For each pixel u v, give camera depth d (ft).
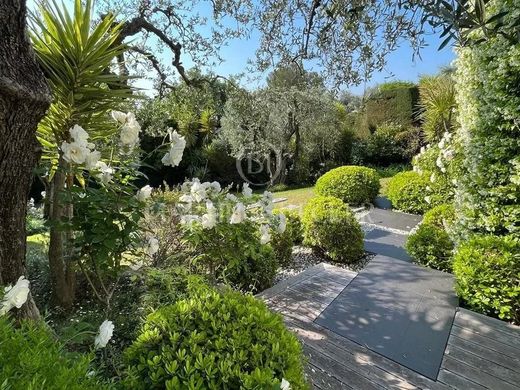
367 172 23.47
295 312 8.18
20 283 2.89
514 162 7.73
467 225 9.09
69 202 5.33
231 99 16.11
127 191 5.87
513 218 8.03
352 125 41.81
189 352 3.51
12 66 3.69
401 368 6.01
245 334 3.76
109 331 3.21
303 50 6.52
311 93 27.14
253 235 8.14
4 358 2.14
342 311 8.20
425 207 19.79
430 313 7.97
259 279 9.96
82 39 5.72
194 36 11.84
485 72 8.00
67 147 4.90
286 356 3.67
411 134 36.37
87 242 5.41
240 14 8.20
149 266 7.35
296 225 15.03
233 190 34.53
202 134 35.42
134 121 5.78
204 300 4.42
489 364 6.08
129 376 3.30
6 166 4.11
